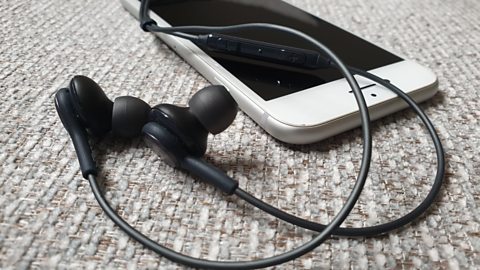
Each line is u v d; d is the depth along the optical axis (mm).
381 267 198
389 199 234
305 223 208
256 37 376
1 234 199
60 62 341
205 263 187
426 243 210
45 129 267
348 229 207
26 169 236
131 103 246
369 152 228
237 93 293
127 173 239
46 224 205
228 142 268
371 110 284
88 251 194
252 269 187
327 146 271
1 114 277
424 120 278
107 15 429
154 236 205
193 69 344
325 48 277
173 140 225
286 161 257
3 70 323
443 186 245
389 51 372
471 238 213
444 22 460
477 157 268
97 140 259
